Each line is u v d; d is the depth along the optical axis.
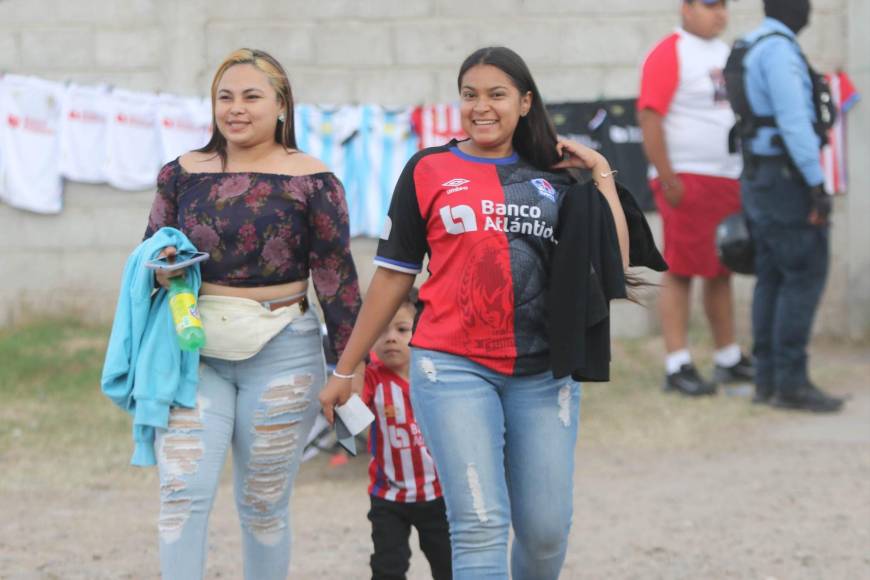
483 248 7.53
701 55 17.17
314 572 10.88
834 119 16.11
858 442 15.16
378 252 7.97
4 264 21.59
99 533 12.22
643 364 19.77
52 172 21.34
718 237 16.72
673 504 12.89
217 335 8.24
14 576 10.79
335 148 21.05
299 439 8.63
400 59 21.16
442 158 7.81
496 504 7.56
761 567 10.80
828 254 16.33
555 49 21.06
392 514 9.23
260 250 8.35
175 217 8.60
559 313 7.54
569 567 10.93
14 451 15.37
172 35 21.17
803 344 16.59
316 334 8.69
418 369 7.74
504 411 7.83
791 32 15.88
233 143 8.50
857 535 11.64
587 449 15.33
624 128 20.95
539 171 7.85
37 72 21.30
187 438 8.21
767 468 14.18
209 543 11.82
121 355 8.27
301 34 21.14
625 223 8.02
